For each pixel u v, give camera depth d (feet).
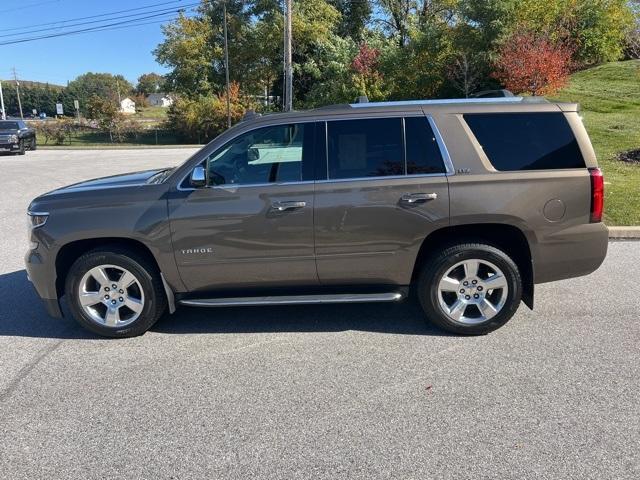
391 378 12.66
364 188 14.29
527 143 14.49
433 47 84.33
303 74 141.08
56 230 14.69
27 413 11.53
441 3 114.52
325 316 16.72
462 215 14.24
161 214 14.48
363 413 11.19
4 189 45.24
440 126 14.46
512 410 11.16
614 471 9.21
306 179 14.42
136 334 15.38
